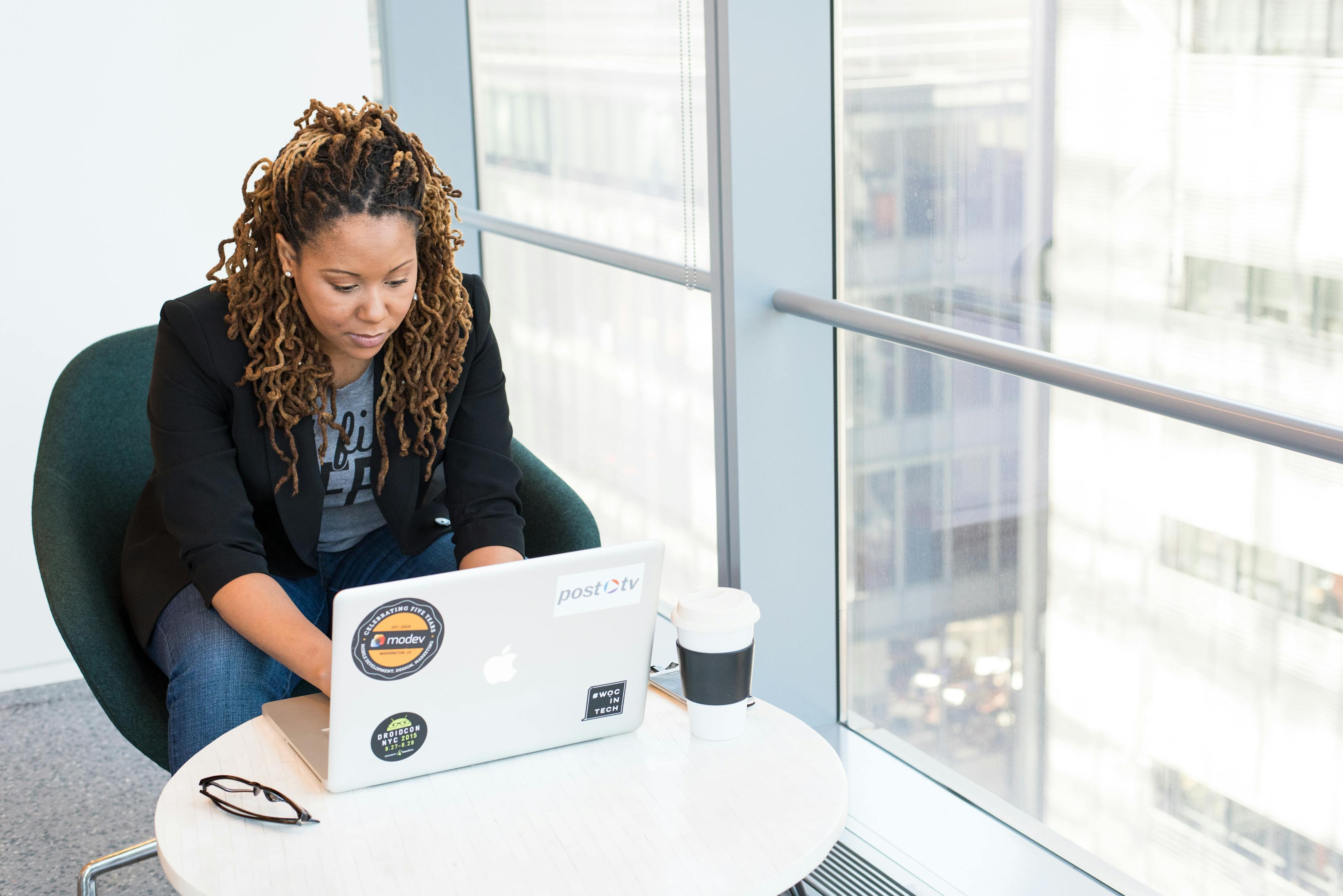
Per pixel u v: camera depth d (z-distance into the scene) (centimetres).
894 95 188
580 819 109
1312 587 148
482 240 340
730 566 211
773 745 123
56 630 268
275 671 153
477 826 108
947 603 200
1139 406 139
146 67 259
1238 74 143
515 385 337
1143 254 158
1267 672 155
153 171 263
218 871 102
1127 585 170
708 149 195
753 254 194
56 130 253
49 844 211
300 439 156
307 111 145
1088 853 185
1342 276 137
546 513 187
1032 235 172
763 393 201
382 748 113
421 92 319
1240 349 149
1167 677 168
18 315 255
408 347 158
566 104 287
